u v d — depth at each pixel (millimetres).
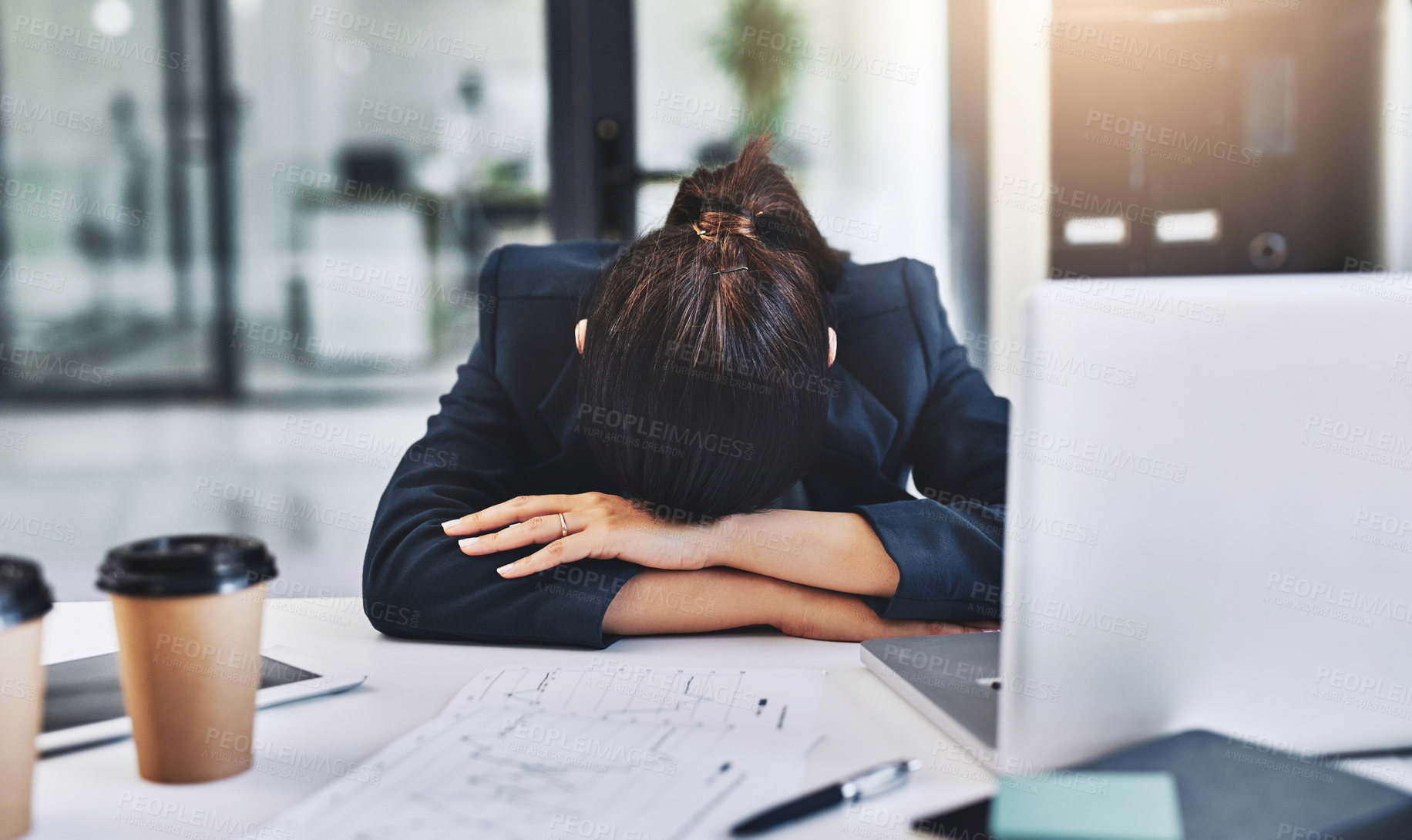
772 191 1120
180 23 4320
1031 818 516
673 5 3031
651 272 886
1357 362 588
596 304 935
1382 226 2803
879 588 947
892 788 608
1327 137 2865
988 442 1215
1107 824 508
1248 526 593
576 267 1287
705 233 931
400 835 535
